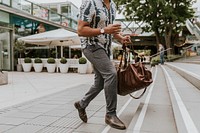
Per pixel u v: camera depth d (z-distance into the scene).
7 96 6.01
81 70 14.20
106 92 2.93
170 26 25.42
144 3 24.92
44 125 3.36
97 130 3.06
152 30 26.53
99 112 4.03
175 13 24.78
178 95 4.04
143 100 4.16
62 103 4.93
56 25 21.25
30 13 17.94
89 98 3.29
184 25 26.39
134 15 25.80
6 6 15.39
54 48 21.33
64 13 24.91
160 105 3.75
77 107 3.39
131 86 3.15
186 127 2.39
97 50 2.92
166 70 10.88
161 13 24.52
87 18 2.82
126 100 4.84
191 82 5.63
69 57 24.06
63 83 8.96
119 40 3.30
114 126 2.92
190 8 25.94
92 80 10.05
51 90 7.07
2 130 3.16
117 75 3.20
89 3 2.82
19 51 17.09
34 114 4.00
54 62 15.22
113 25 2.75
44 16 19.62
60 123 3.44
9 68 16.52
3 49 16.05
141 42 35.06
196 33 15.45
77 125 3.31
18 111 4.25
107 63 2.91
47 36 14.99
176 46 31.25
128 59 3.28
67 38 14.49
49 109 4.37
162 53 18.19
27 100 5.38
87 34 2.82
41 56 19.75
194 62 14.09
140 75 3.16
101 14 2.90
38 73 14.41
